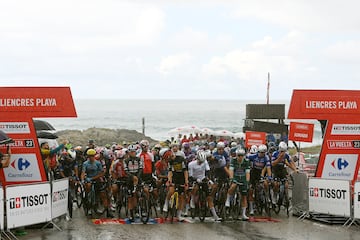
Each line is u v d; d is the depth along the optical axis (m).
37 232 11.09
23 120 11.78
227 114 111.38
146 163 12.63
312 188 12.85
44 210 11.30
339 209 12.20
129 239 10.37
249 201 13.34
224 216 12.95
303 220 12.84
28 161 11.83
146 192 12.26
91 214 13.14
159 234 10.88
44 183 11.30
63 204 12.31
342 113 13.16
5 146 11.80
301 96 13.05
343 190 12.11
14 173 11.81
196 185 12.55
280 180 13.58
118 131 51.03
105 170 14.34
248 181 12.78
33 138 11.83
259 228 11.67
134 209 12.48
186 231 11.22
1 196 10.21
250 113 24.80
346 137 13.21
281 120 25.23
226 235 10.80
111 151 16.66
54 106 11.83
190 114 111.25
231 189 12.73
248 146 19.02
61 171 13.68
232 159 12.86
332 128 13.14
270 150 15.53
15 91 11.77
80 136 47.94
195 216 12.99
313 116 13.05
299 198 13.44
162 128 78.81
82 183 13.11
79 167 14.74
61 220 12.52
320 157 13.15
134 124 85.88
